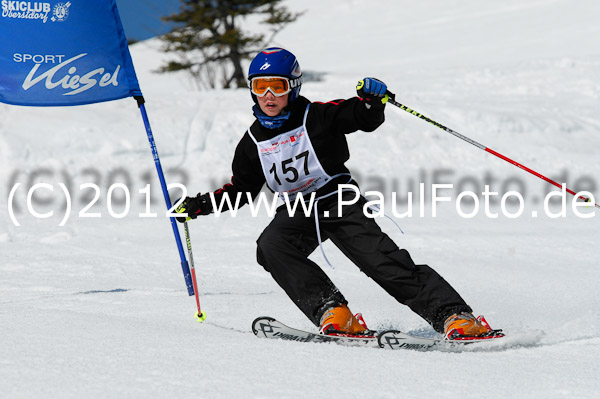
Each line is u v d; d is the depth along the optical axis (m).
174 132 26.58
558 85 37.09
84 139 25.03
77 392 4.59
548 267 12.32
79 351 5.62
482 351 6.24
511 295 9.94
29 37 8.72
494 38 68.00
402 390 4.79
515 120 29.59
